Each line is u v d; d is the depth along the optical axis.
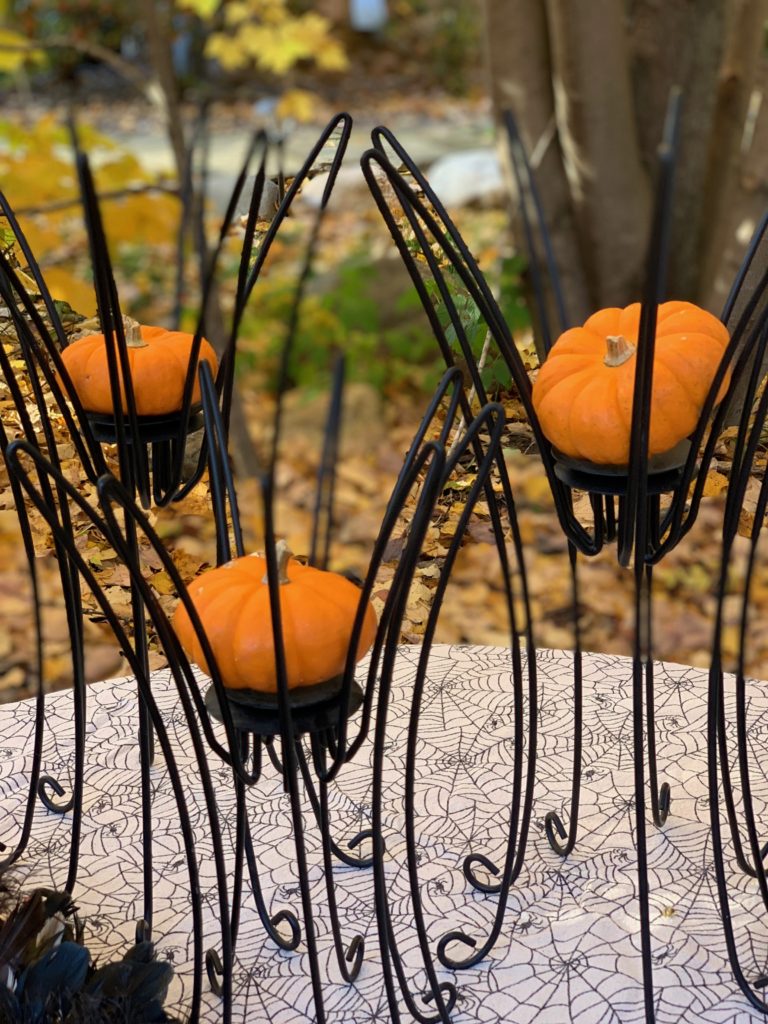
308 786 0.56
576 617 0.70
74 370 0.63
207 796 0.54
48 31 5.33
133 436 0.61
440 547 0.77
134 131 4.67
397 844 0.74
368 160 0.57
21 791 0.80
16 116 4.83
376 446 2.09
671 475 0.56
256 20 3.34
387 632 0.54
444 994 0.63
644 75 1.45
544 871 0.72
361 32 5.94
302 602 0.52
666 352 0.56
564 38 1.35
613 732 0.84
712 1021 0.61
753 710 0.86
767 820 0.75
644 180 1.45
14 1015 0.55
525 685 0.90
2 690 1.46
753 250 0.60
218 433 0.58
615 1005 0.62
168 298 2.61
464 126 4.79
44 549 0.78
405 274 2.40
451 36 5.53
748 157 1.48
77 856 0.68
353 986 0.64
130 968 0.57
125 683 0.92
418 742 0.84
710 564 1.65
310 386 2.22
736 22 1.41
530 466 1.85
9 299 0.59
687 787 0.78
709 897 0.69
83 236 2.27
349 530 1.82
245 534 1.75
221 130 4.57
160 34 1.54
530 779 0.66
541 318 0.67
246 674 0.51
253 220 0.56
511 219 1.54
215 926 0.68
